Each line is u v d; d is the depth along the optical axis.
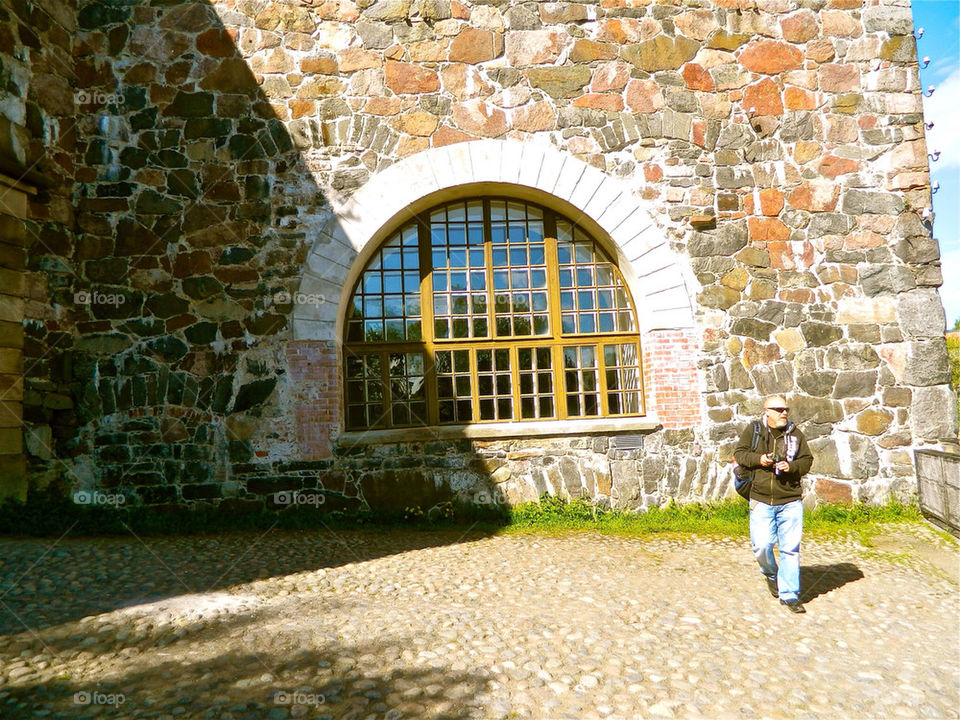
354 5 7.37
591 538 6.41
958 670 3.57
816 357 7.35
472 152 7.31
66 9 7.05
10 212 6.29
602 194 7.38
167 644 3.56
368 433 7.12
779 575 4.54
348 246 7.18
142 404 6.90
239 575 4.93
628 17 7.55
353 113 7.29
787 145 7.54
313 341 7.08
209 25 7.28
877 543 6.20
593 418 7.53
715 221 7.43
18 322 6.30
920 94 7.61
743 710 3.07
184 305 7.05
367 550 5.85
